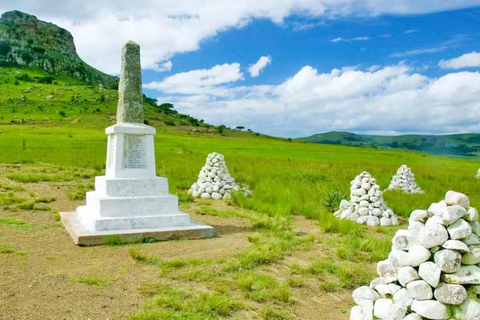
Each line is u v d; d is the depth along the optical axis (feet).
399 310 14.16
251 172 81.10
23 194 48.37
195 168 81.76
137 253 25.43
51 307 18.07
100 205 30.76
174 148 168.55
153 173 34.09
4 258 24.59
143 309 18.28
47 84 502.79
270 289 21.52
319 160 134.82
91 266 23.93
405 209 46.52
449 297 13.56
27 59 631.15
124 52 34.45
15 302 18.35
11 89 437.99
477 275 13.65
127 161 33.37
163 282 21.74
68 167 81.20
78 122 308.60
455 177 86.89
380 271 16.05
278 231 34.27
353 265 26.32
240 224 37.58
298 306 19.92
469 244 14.10
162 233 30.50
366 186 42.78
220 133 344.28
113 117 351.87
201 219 39.45
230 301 19.27
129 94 34.24
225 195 53.21
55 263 24.23
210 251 27.91
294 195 53.11
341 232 35.53
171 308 18.44
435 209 14.94
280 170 86.33
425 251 14.19
